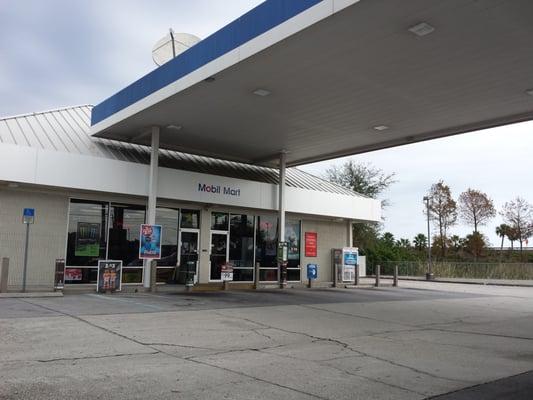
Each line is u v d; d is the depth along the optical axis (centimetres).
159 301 1504
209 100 1653
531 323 1377
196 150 2373
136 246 2038
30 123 2033
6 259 1547
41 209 1825
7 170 1656
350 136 2103
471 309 1708
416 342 1014
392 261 4859
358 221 2930
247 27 1321
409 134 2066
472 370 773
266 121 1895
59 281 1616
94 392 581
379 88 1545
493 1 1043
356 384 663
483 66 1376
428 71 1410
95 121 2058
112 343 866
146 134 2045
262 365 753
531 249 6206
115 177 1886
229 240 2345
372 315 1425
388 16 1106
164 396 576
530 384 692
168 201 2150
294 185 2645
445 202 6088
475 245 5947
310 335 1041
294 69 1395
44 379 627
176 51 1966
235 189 2255
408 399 602
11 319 1066
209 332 1020
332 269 2783
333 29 1166
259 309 1417
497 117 1830
